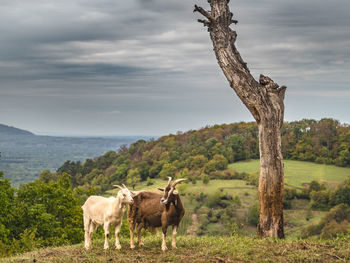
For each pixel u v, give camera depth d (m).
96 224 10.95
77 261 8.80
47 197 27.67
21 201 26.80
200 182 83.19
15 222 24.70
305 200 72.38
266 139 10.83
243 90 10.92
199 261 8.25
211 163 91.06
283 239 10.45
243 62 11.13
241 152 100.94
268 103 10.85
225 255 8.74
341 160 86.88
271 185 10.75
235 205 67.25
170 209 9.70
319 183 72.94
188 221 62.34
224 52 11.06
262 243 9.80
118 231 10.21
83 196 39.19
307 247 9.05
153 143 115.94
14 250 16.53
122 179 93.69
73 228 26.31
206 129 116.25
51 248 11.44
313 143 94.81
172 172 91.06
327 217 59.91
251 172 89.00
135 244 10.95
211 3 11.46
